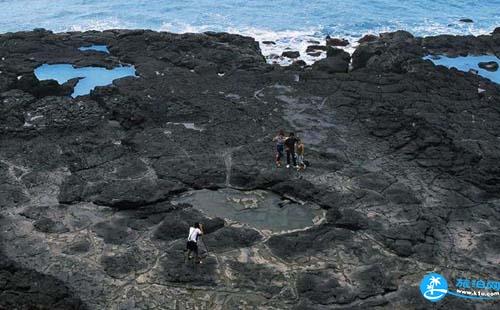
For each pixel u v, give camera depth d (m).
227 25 47.50
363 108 27.62
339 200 20.67
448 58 38.25
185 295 16.61
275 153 23.56
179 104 27.70
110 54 37.38
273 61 38.16
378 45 38.69
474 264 17.88
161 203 20.70
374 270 17.50
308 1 54.69
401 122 25.97
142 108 26.94
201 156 23.38
